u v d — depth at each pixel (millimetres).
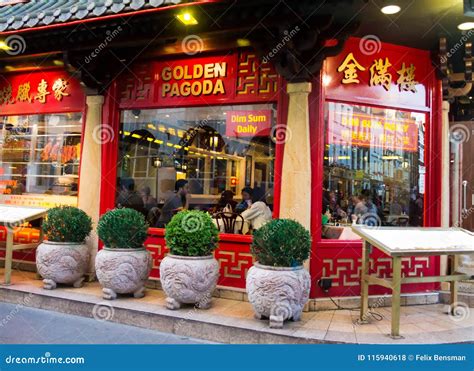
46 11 5602
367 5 4832
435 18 5195
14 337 4574
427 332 4641
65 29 5625
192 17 5062
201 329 4703
